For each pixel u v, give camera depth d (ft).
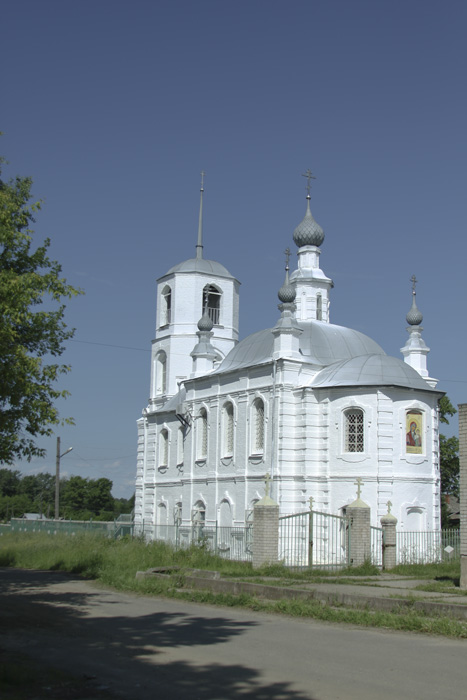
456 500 247.29
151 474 200.03
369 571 99.50
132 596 74.43
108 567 96.37
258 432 155.63
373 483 136.46
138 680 37.76
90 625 55.11
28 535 161.99
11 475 529.04
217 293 217.77
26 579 93.40
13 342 72.59
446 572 103.35
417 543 133.59
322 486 141.38
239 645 47.21
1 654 43.93
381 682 37.58
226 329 216.54
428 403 143.95
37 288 70.95
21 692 35.12
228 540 138.21
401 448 138.82
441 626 52.65
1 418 70.79
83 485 455.22
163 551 108.06
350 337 166.81
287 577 90.79
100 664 41.42
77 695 34.83
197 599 69.77
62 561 110.93
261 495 149.79
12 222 73.77
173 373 211.82
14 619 57.72
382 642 48.78
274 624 56.08
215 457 167.02
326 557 137.28
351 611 58.70
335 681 37.63
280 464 144.36
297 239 184.75
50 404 72.90
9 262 76.02
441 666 41.60
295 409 147.13
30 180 78.18
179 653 44.52
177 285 215.10
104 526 197.67
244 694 34.99
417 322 180.04
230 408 165.99
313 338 162.09
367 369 142.92
